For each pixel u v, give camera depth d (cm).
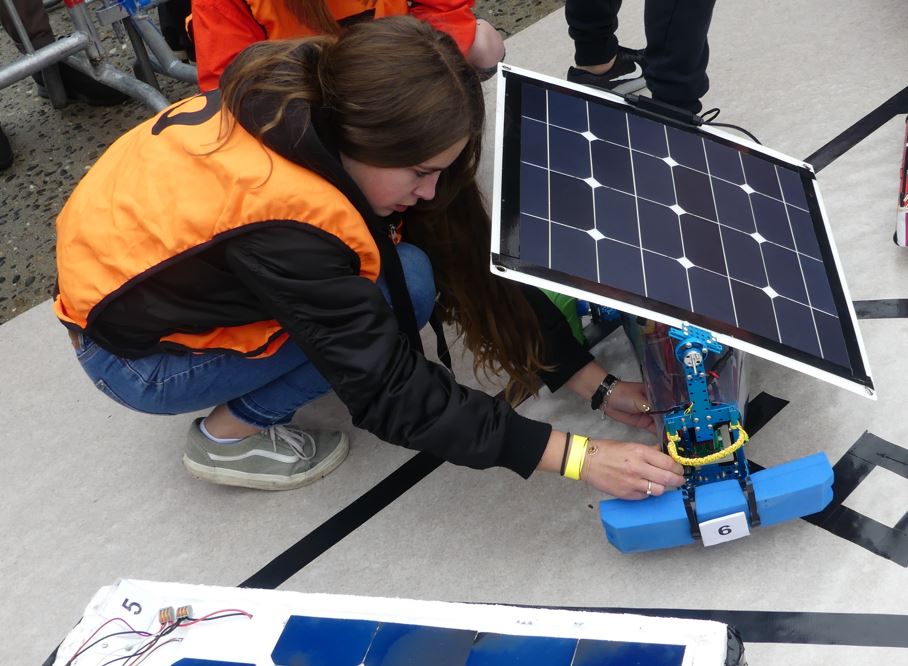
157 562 191
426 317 181
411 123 133
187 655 134
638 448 156
